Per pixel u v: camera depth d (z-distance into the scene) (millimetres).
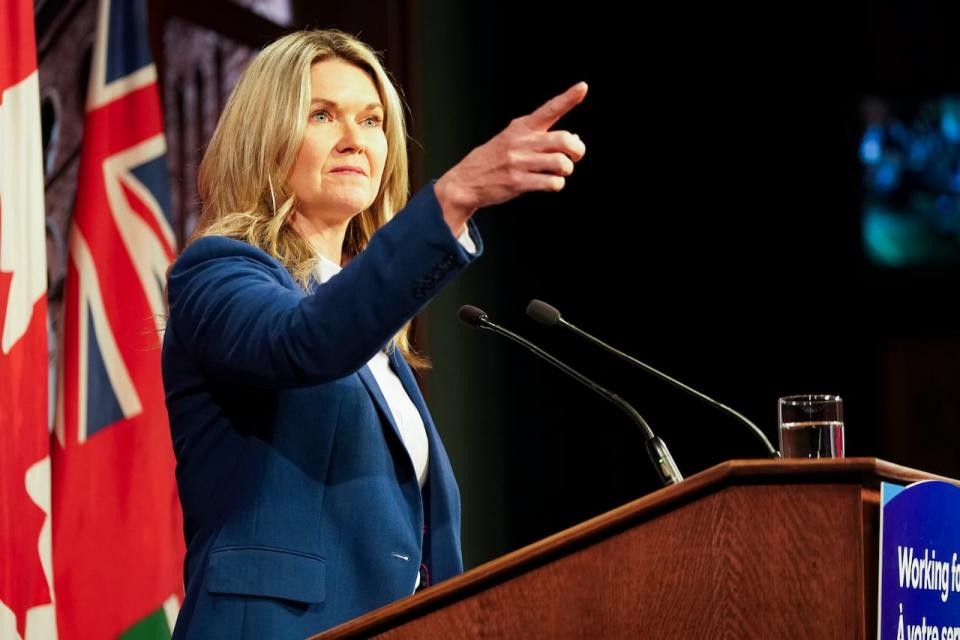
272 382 4738
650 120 19422
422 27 16266
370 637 4137
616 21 19312
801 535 3877
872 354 19641
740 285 19484
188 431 5406
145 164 9664
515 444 17906
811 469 3881
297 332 4562
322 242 6164
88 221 9367
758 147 19641
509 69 18328
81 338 9180
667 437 19125
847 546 3844
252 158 5922
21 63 7941
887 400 19641
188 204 12352
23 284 7707
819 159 19672
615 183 19266
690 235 19422
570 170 4391
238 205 5914
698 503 3967
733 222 19531
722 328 19422
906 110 19859
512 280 18266
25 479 7547
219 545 5094
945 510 4301
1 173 7707
